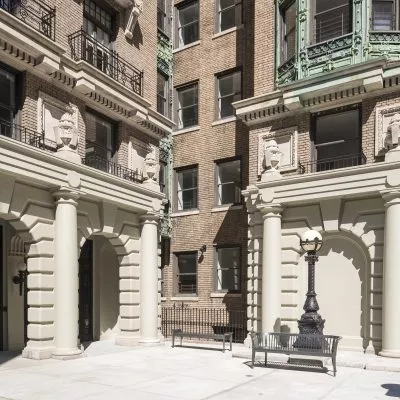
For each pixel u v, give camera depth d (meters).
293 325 15.70
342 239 15.56
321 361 12.72
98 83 15.67
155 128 19.38
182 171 23.14
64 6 15.30
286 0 17.33
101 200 15.89
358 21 15.12
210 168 21.86
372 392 9.79
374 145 15.03
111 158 17.69
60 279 13.84
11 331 15.34
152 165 18.58
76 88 15.24
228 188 21.44
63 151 14.19
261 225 16.83
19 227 13.48
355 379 11.16
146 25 19.52
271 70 18.00
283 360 13.58
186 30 23.88
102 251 19.33
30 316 13.65
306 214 15.91
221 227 21.05
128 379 10.91
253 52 20.72
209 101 22.27
